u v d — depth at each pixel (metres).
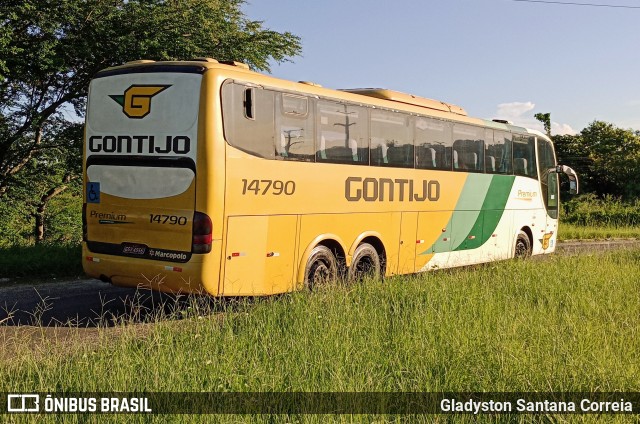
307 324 7.36
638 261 15.05
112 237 9.12
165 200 8.65
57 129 22.34
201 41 21.03
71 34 19.48
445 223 13.34
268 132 9.23
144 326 8.06
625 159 54.50
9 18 17.84
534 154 16.81
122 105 9.02
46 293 10.98
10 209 25.14
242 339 6.91
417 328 7.48
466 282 10.43
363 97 11.26
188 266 8.45
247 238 8.89
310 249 9.95
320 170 10.16
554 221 17.81
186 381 5.64
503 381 5.87
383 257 11.66
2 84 19.17
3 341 7.59
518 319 7.98
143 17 19.69
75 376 5.72
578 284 10.88
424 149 12.71
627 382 5.87
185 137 8.54
